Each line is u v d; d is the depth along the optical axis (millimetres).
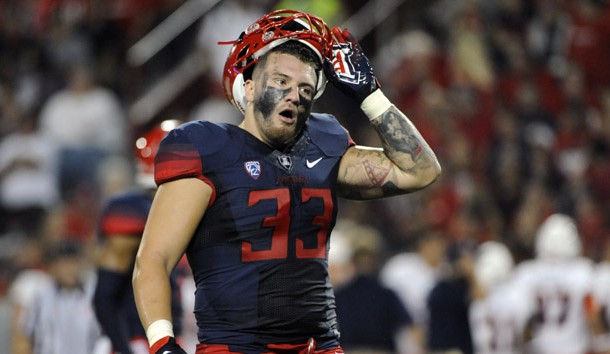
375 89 11805
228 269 10945
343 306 26656
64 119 42500
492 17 45562
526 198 39500
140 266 10773
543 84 44094
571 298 29188
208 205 10977
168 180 10953
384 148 11961
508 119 42781
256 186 11023
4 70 45406
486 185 40219
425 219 38688
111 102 43375
